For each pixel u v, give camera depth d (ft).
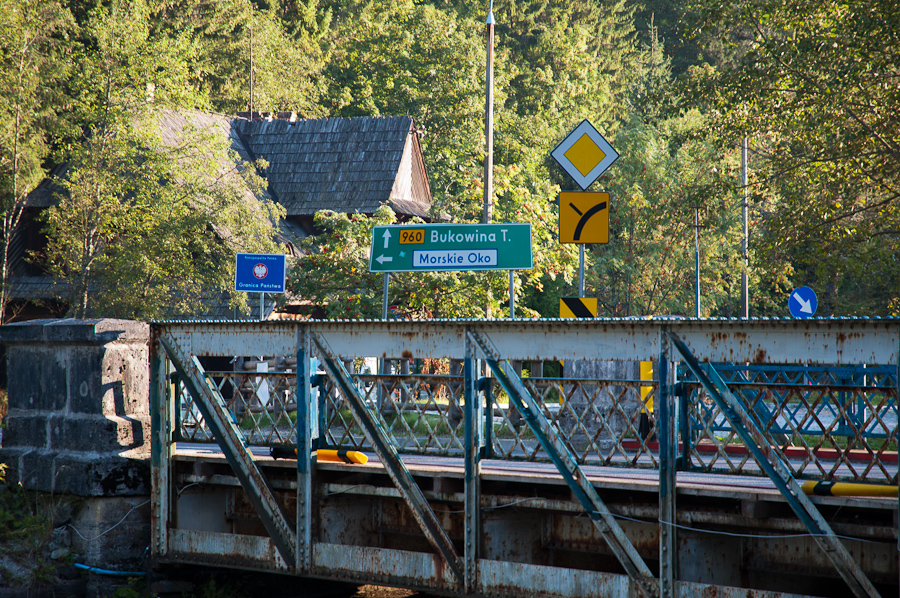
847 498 42.88
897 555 44.80
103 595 63.00
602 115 466.70
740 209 288.30
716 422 90.94
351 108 394.11
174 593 63.87
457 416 97.19
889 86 154.40
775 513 46.60
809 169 165.17
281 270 109.81
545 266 198.90
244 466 59.06
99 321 65.57
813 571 47.83
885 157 155.02
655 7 558.97
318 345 55.77
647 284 310.04
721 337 43.98
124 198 197.36
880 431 78.48
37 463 66.44
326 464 56.75
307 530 56.29
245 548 59.47
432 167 321.52
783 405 44.55
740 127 175.63
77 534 64.39
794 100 161.17
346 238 165.17
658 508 48.67
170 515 63.31
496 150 358.43
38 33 198.29
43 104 204.64
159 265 181.47
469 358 50.98
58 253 189.37
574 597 48.78
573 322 47.62
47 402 68.18
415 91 380.58
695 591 45.42
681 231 299.99
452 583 52.24
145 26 208.54
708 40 184.34
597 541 53.88
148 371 68.33
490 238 96.43
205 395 60.95
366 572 54.80
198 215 181.68
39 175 200.75
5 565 62.54
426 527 52.95
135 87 197.06
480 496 51.75
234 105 354.33
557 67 463.01
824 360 41.47
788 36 169.58
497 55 428.15
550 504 50.65
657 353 45.78
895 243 166.09
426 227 97.81
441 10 442.09
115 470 64.18
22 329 68.44
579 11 500.33
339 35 426.92
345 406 104.78
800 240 166.71
